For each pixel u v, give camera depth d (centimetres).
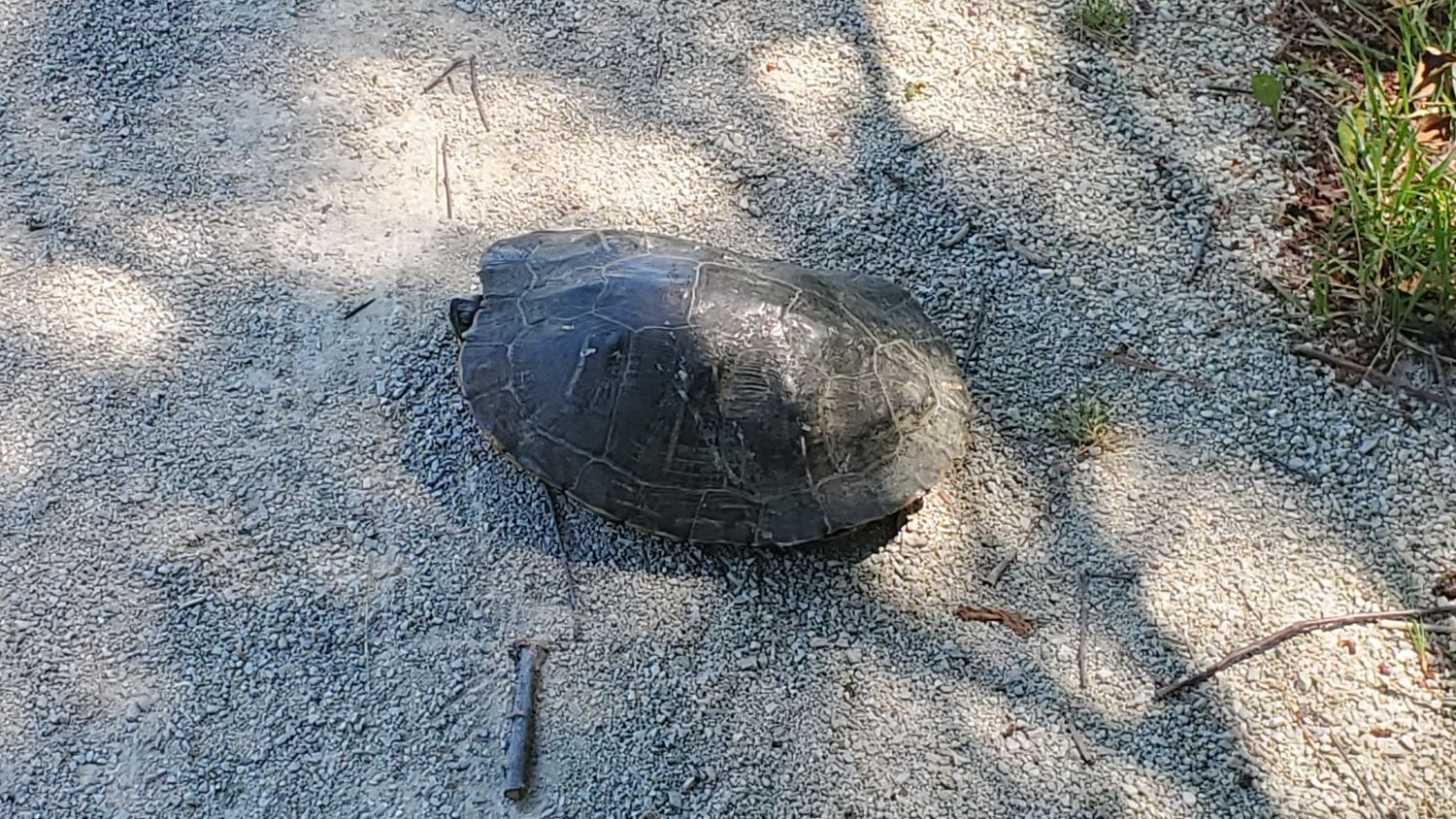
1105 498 310
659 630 285
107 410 310
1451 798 268
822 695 279
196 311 328
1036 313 341
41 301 326
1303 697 281
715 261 302
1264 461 318
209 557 289
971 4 403
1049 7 403
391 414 313
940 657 285
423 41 389
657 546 295
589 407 279
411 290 335
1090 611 293
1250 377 332
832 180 366
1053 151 373
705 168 367
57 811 255
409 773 264
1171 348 337
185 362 319
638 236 317
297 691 273
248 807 258
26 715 267
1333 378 333
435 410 314
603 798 263
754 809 263
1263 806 267
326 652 278
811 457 278
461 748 267
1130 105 383
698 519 277
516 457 285
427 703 272
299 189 352
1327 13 402
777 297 288
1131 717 278
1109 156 372
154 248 338
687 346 277
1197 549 303
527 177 361
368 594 286
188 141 360
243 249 340
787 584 293
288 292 333
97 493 297
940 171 368
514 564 292
